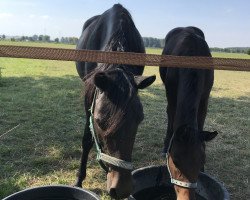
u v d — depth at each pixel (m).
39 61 21.12
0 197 3.61
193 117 3.02
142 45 3.72
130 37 3.28
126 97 2.42
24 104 7.30
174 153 2.74
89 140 3.72
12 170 4.27
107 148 2.47
